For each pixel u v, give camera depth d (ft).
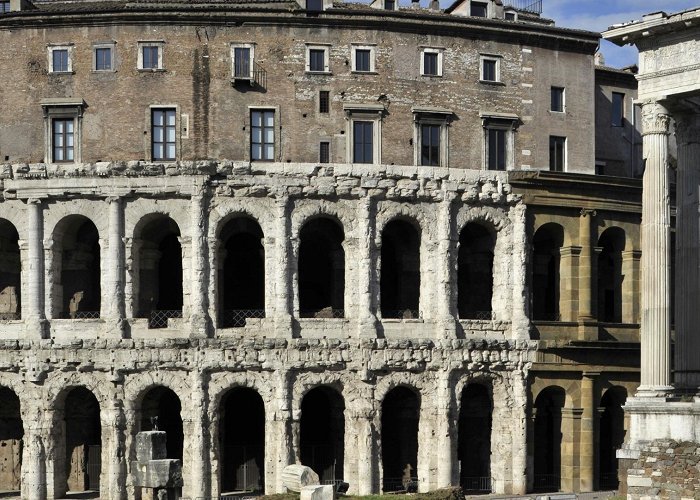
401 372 272.31
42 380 268.41
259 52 274.16
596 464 282.36
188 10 271.49
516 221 282.15
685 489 202.39
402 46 279.49
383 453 285.84
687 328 214.90
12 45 275.39
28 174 270.67
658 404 208.64
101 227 270.67
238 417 284.82
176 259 290.97
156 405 277.23
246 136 271.90
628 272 291.38
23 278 272.31
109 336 266.77
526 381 279.28
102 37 273.75
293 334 267.39
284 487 260.01
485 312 291.38
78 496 271.69
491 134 285.02
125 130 271.49
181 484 191.93
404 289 287.48
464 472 291.17
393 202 275.18
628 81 307.58
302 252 293.84
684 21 210.18
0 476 284.20
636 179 289.94
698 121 219.00
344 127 275.59
